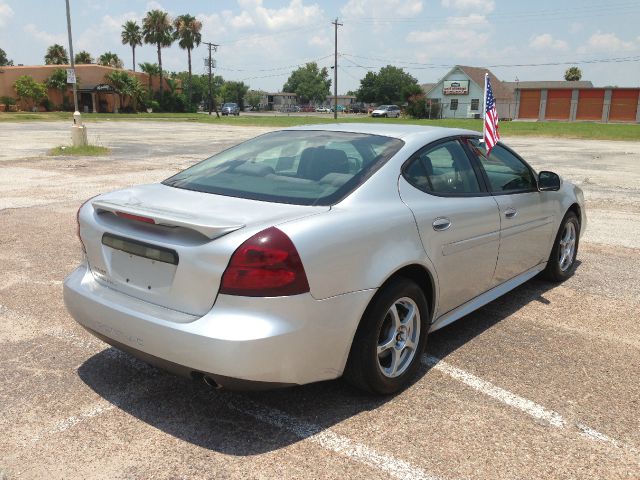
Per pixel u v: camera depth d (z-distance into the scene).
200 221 2.70
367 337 3.04
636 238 7.38
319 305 2.75
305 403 3.22
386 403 3.23
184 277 2.72
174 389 3.37
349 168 3.36
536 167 15.47
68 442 2.83
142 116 58.22
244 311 2.61
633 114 60.34
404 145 3.60
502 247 4.20
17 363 3.67
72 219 8.01
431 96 71.94
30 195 9.98
